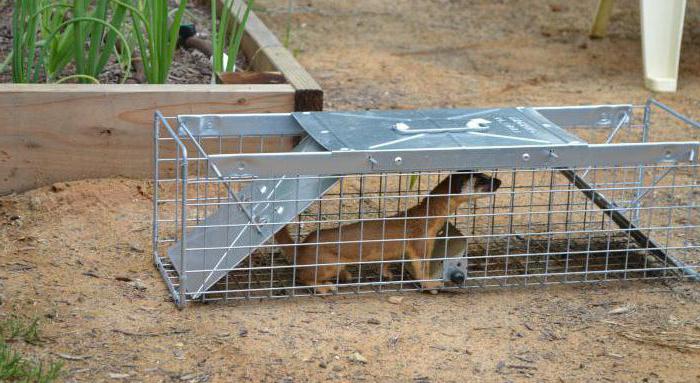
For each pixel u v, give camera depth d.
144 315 3.88
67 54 5.70
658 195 5.57
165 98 5.20
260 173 3.84
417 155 3.92
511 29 9.78
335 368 3.54
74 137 5.13
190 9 8.59
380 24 9.80
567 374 3.57
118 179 5.26
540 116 4.55
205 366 3.51
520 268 4.53
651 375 3.58
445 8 10.58
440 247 4.36
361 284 4.16
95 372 3.41
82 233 4.68
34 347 3.54
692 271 4.45
